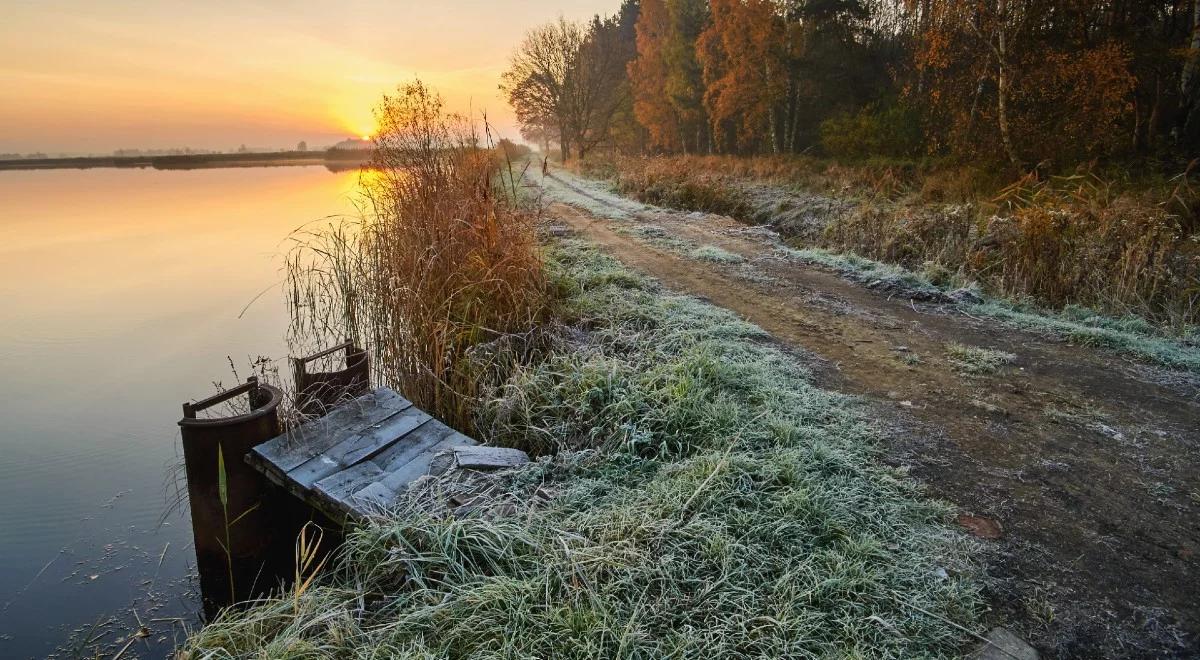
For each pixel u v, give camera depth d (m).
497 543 2.73
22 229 15.73
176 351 7.05
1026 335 5.56
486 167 6.29
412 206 5.95
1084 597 2.52
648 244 9.28
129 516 4.07
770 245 9.34
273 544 3.69
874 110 20.38
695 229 10.73
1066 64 12.36
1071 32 12.66
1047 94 12.95
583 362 4.49
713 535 2.70
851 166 17.53
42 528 3.92
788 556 2.65
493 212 5.83
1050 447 3.64
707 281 7.23
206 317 8.27
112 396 5.91
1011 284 6.91
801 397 4.10
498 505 3.05
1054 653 2.26
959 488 3.24
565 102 37.28
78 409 5.65
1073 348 5.23
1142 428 3.85
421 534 2.78
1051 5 12.30
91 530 3.92
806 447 3.46
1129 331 5.59
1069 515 3.03
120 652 2.97
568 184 20.14
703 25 27.50
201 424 3.35
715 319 5.66
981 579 2.60
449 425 4.63
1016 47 12.93
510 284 5.45
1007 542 2.83
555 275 6.54
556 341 4.98
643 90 33.34
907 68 21.11
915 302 6.55
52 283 10.07
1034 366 4.84
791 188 15.53
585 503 3.05
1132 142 13.11
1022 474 3.36
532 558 2.64
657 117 32.59
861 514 2.93
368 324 6.13
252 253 12.36
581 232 10.29
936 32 13.57
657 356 4.69
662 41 30.45
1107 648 2.29
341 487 3.27
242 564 3.57
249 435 3.50
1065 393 4.36
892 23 24.39
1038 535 2.88
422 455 3.68
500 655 2.13
